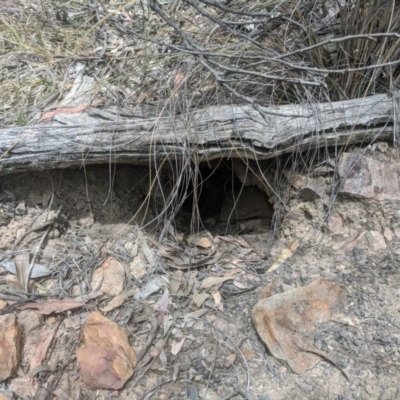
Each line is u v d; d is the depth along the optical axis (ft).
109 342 5.26
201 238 6.90
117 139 5.91
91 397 5.11
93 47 8.02
